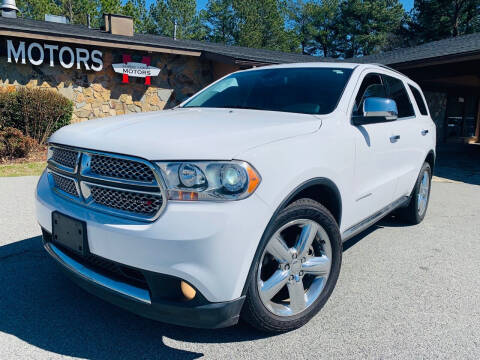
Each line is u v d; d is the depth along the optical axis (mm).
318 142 2629
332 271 2766
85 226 2254
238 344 2492
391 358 2379
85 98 12641
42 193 2736
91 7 46781
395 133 3781
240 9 49906
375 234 4723
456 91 17656
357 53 53562
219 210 2016
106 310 2861
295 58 17328
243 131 2371
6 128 9469
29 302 2939
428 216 5602
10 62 11242
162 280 2074
